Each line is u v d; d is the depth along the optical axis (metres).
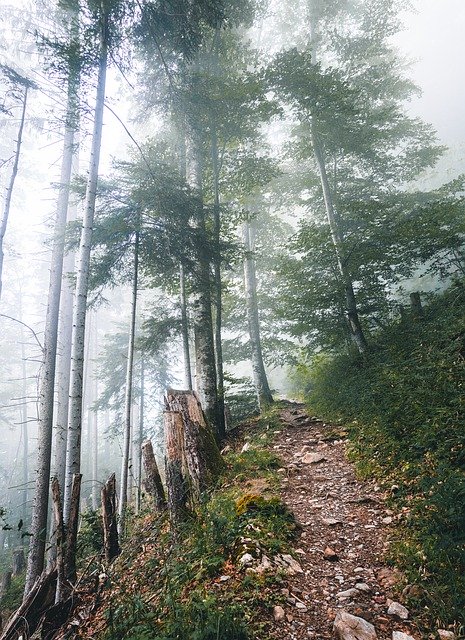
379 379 8.38
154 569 4.32
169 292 13.06
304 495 5.76
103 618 3.95
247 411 13.97
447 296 10.34
